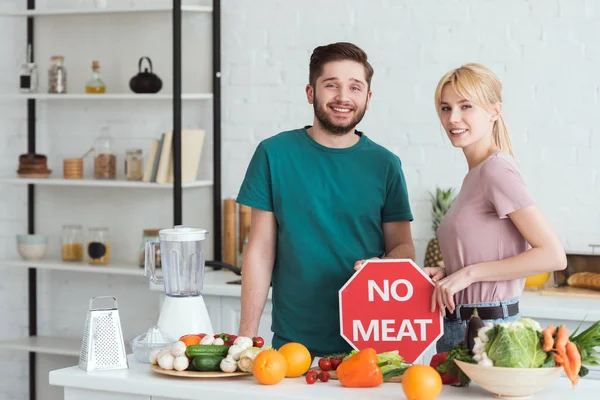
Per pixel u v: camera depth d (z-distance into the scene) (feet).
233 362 8.14
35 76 17.26
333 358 8.52
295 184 10.01
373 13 15.67
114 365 8.63
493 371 7.27
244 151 16.62
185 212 17.13
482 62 15.12
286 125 16.35
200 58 16.80
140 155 16.79
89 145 17.67
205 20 16.74
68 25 17.71
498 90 9.31
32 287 18.11
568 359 7.29
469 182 9.22
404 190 10.12
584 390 7.72
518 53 14.93
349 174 10.00
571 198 14.75
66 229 17.21
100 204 17.72
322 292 10.00
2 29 18.06
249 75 16.53
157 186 15.98
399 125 15.57
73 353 16.84
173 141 15.89
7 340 17.74
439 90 9.41
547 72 14.79
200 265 9.70
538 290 14.25
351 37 15.83
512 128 15.01
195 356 8.25
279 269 10.28
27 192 18.13
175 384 8.00
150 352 8.82
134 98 16.72
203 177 16.93
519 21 14.89
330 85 9.71
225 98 16.71
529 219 8.71
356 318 8.77
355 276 8.78
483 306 8.96
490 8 15.02
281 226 10.14
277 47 16.31
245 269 10.26
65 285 18.08
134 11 16.42
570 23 14.64
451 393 7.68
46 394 18.17
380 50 15.65
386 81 15.64
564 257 8.75
